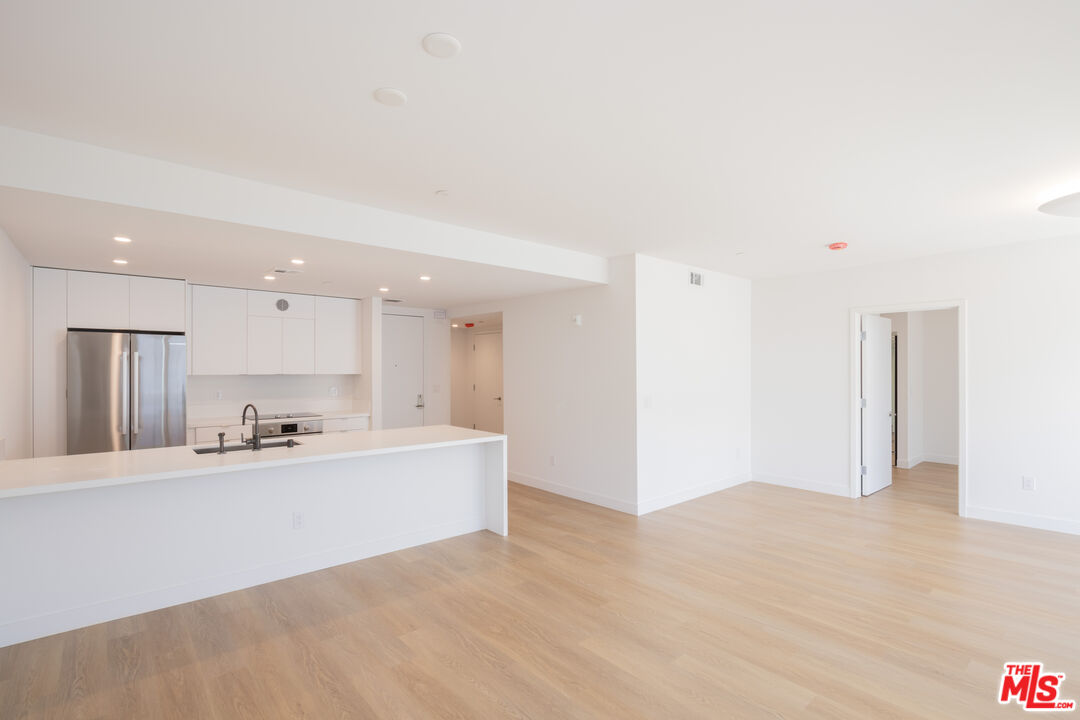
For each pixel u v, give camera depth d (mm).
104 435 4523
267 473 3398
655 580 3463
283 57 1857
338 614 2975
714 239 4441
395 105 2203
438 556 3873
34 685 2299
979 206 3537
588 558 3854
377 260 4086
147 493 2992
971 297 4840
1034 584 3402
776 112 2277
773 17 1648
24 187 2414
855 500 5508
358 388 6582
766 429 6316
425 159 2771
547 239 4445
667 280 5320
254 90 2082
